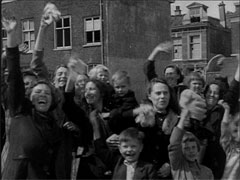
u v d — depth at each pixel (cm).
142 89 510
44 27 365
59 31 1067
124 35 992
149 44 1020
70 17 1070
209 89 373
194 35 1438
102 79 401
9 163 288
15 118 294
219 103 369
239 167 343
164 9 1089
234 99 372
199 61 1413
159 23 1069
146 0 1027
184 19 1513
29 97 318
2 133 345
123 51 970
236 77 377
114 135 326
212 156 343
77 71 389
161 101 318
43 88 297
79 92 362
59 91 331
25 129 286
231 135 356
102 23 1012
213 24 1426
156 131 321
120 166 314
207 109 356
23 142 283
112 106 350
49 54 1028
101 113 346
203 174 313
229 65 512
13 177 282
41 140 286
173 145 306
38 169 286
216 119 354
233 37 1240
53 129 297
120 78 343
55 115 316
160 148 320
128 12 1001
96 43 1028
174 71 400
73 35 1066
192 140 310
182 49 1495
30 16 971
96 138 331
